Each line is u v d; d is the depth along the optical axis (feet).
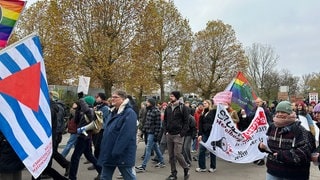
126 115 18.84
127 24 87.92
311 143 15.30
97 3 85.81
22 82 14.97
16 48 14.87
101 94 29.17
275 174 15.62
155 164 34.53
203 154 31.45
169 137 27.22
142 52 88.28
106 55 84.48
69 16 85.56
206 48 142.00
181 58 116.47
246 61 143.43
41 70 15.92
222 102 34.19
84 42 85.61
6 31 18.79
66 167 26.11
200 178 28.76
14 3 18.84
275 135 15.69
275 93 191.72
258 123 32.01
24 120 14.84
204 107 32.94
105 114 28.14
